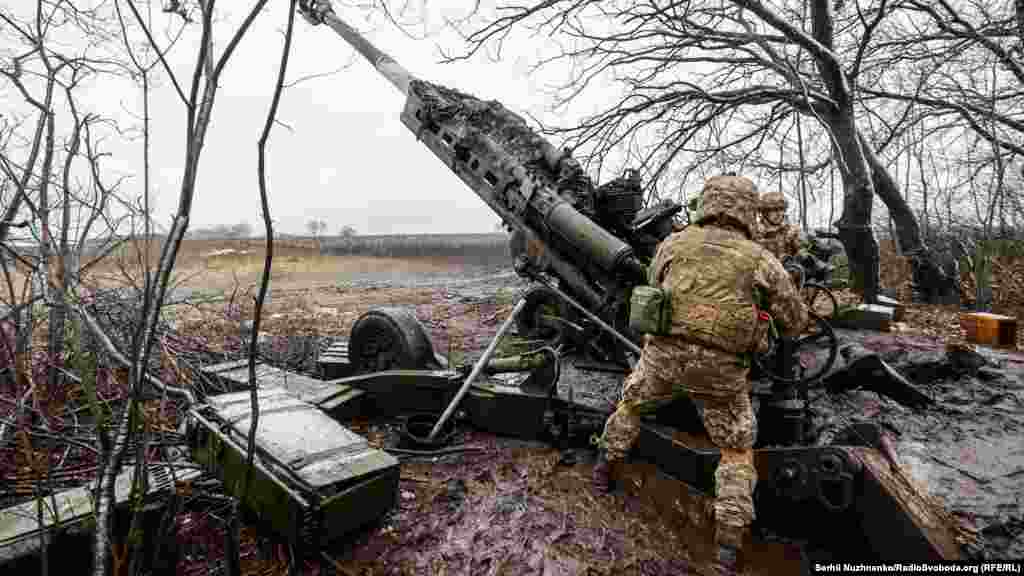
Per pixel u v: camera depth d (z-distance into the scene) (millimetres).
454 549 2730
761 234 4230
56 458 2773
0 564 1969
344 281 16016
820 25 8641
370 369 4934
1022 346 6730
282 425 2867
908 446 3328
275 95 1234
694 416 3342
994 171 11383
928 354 4988
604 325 4156
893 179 10820
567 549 2752
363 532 2814
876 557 2543
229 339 5281
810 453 2766
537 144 5297
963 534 2410
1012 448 3285
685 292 2666
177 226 1333
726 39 8469
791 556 2736
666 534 2895
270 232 1368
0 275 2104
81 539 2162
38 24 1638
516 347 5031
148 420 1717
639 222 4809
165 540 2316
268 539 2713
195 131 1290
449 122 5770
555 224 4602
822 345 4781
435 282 15672
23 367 2113
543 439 3986
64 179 1647
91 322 1708
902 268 12938
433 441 3822
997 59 9508
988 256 10422
